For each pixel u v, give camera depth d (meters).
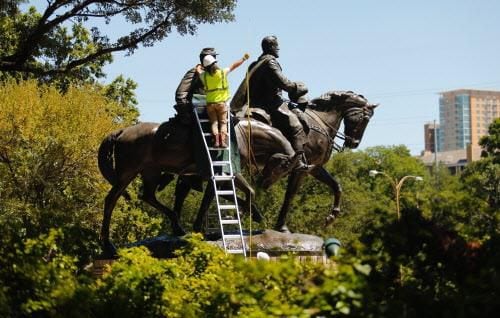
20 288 8.12
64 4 24.66
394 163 83.12
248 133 14.83
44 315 8.16
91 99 30.27
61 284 8.09
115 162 15.13
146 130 14.94
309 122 15.68
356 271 6.81
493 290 6.71
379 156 83.88
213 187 14.55
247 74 15.40
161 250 14.57
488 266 6.88
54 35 28.30
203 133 14.52
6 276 8.13
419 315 6.73
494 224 7.47
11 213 26.69
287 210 15.57
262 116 15.17
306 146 15.55
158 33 24.97
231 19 24.67
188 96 14.83
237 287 7.74
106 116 29.81
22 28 26.16
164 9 24.61
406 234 7.10
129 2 24.53
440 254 7.16
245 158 14.89
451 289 7.05
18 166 27.70
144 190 15.41
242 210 15.65
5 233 8.37
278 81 15.25
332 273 6.94
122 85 39.12
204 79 14.73
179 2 24.22
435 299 6.86
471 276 6.82
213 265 10.29
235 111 15.32
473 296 6.62
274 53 15.59
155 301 8.73
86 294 8.07
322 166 16.23
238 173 14.59
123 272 8.91
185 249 10.91
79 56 33.34
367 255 6.92
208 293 8.73
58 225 9.73
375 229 7.17
